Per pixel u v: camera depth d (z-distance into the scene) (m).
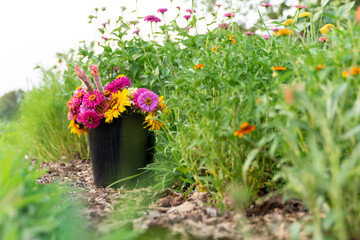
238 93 1.69
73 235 1.40
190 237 1.54
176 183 2.52
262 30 2.46
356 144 1.30
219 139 1.82
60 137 4.00
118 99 2.52
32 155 4.31
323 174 1.18
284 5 4.05
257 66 1.95
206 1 3.29
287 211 1.69
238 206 1.74
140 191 2.46
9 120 4.55
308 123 1.37
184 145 2.11
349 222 1.28
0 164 1.39
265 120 1.76
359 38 1.49
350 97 1.49
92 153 2.67
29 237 1.19
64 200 1.99
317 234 1.21
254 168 1.77
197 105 1.89
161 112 2.49
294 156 1.40
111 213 1.96
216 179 1.83
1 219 1.16
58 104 4.02
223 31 2.98
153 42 3.21
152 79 3.16
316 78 1.38
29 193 1.43
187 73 2.05
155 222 1.76
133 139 2.55
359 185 1.27
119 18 3.41
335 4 1.67
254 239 1.44
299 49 1.95
